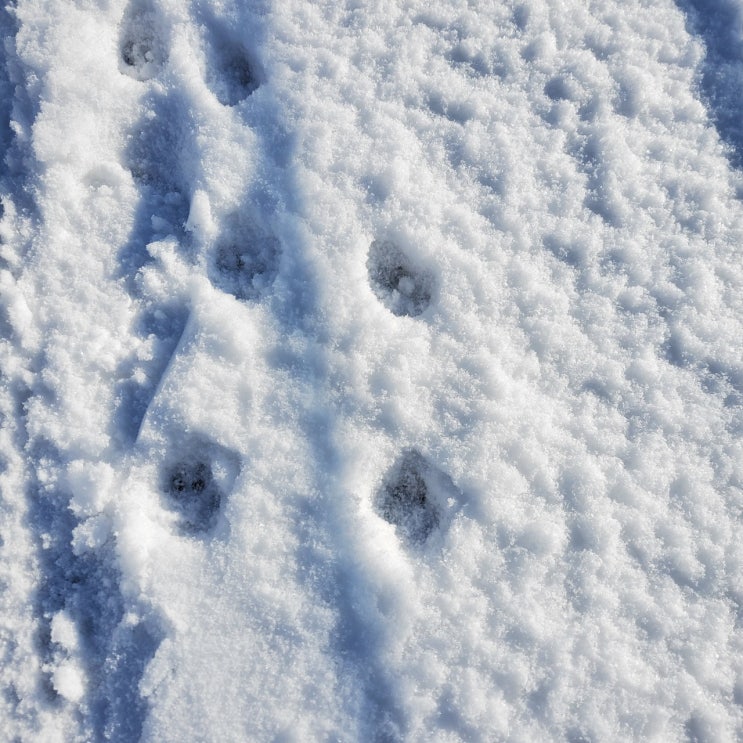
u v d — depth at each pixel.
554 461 1.15
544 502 1.15
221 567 1.14
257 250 1.20
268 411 1.16
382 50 1.22
